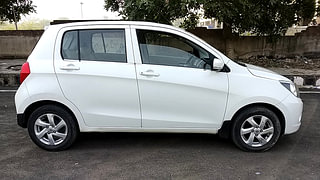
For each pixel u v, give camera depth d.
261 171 3.65
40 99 4.03
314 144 4.45
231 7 8.62
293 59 11.72
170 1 8.27
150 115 4.06
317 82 8.64
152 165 3.83
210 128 4.12
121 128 4.13
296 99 4.10
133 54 4.00
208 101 4.01
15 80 9.00
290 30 13.48
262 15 9.91
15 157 4.07
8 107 6.46
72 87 4.00
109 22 4.12
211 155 4.09
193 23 9.46
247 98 3.98
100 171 3.68
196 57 4.05
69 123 4.15
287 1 10.25
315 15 11.37
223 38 11.75
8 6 13.05
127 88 3.98
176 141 4.57
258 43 11.90
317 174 3.58
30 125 4.18
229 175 3.57
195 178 3.51
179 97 3.99
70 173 3.64
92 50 4.04
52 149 4.22
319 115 5.83
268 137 4.13
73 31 4.07
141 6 8.61
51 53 4.05
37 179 3.51
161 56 4.05
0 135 4.84
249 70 4.12
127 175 3.59
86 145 4.45
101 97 4.02
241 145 4.16
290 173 3.60
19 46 12.29
